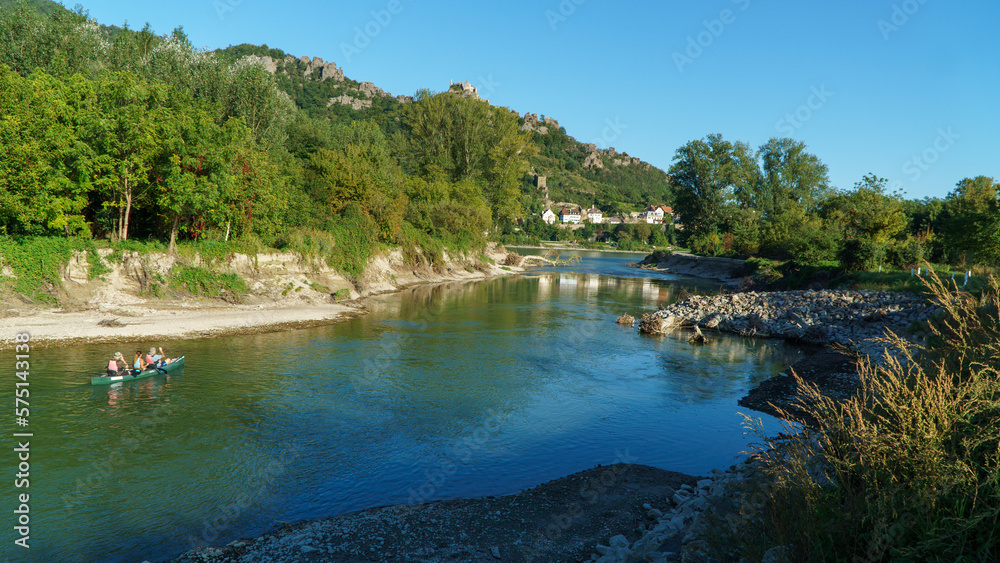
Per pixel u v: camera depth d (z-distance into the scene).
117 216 38.62
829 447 7.80
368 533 11.30
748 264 78.00
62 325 29.88
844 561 6.25
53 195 32.53
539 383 24.38
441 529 11.50
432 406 20.81
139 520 12.11
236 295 39.88
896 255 49.84
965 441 6.39
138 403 19.73
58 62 41.94
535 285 71.19
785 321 37.72
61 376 22.31
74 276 33.72
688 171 106.44
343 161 62.62
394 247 66.56
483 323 39.59
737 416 20.27
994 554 5.64
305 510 12.91
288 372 24.58
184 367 24.69
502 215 102.38
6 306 30.66
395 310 44.62
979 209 43.91
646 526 11.53
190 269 38.44
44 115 32.03
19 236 31.69
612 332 37.62
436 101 94.12
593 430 18.73
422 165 97.00
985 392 6.99
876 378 8.48
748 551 7.09
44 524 11.77
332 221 54.88
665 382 24.95
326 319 38.41
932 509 6.07
